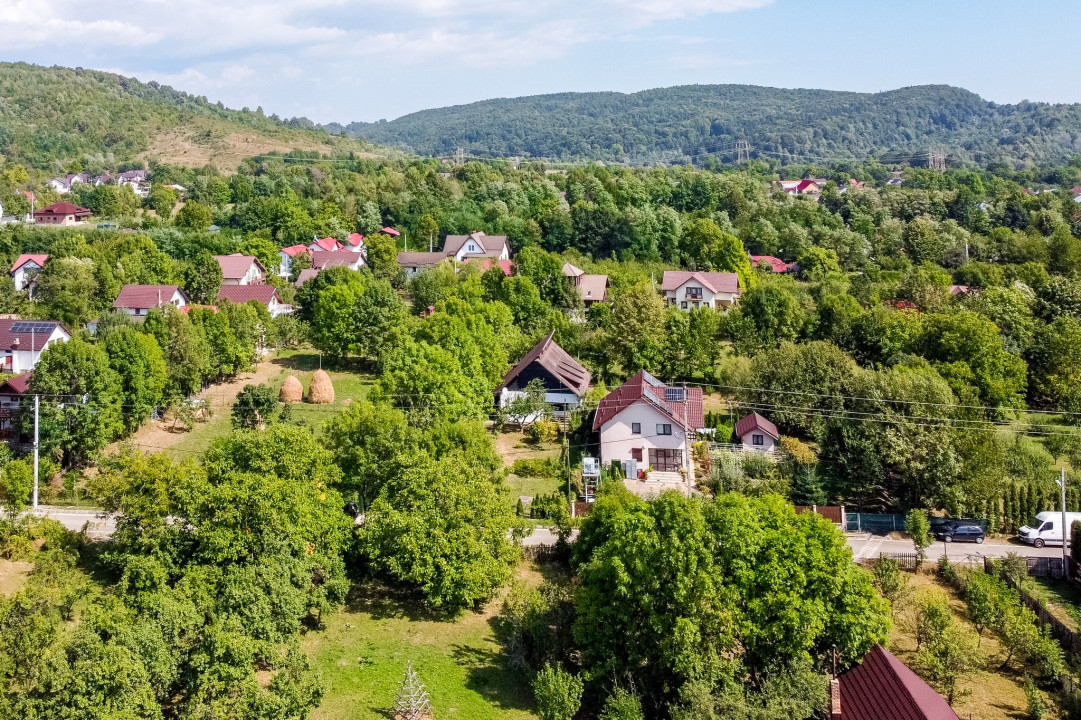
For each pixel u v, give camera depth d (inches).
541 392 3110.2
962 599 2052.2
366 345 3695.9
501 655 1760.6
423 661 1712.6
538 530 2301.9
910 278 4638.3
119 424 2532.0
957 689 1678.2
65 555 1790.1
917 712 1162.0
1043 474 2630.4
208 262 4670.3
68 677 1193.4
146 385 2716.5
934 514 2522.1
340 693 1569.9
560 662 1616.6
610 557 1598.2
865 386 2800.2
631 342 3639.3
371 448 2101.4
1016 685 1716.3
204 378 3341.5
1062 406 3228.3
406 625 1865.2
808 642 1472.7
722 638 1514.5
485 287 4372.5
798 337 3892.7
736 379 3250.5
